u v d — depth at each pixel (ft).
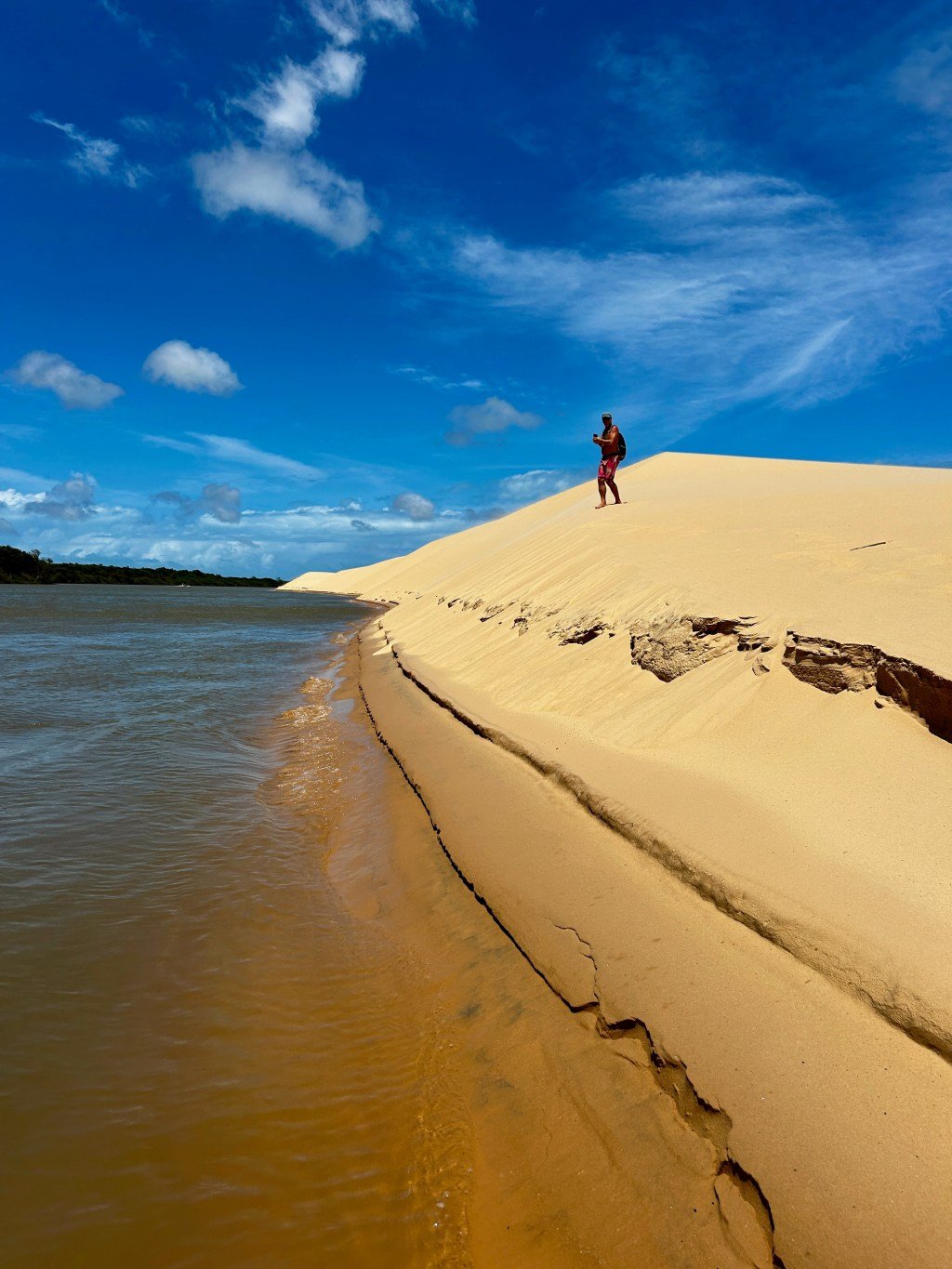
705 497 53.31
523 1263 7.76
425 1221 8.43
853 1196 7.18
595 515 54.65
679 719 19.44
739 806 14.10
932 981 8.90
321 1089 10.57
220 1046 11.50
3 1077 10.62
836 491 45.62
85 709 37.93
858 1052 8.63
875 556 25.16
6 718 35.17
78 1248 8.07
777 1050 8.96
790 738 16.10
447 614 56.70
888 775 13.52
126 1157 9.32
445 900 15.40
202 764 27.78
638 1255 7.55
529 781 18.97
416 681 37.35
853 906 10.52
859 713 15.51
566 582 37.96
